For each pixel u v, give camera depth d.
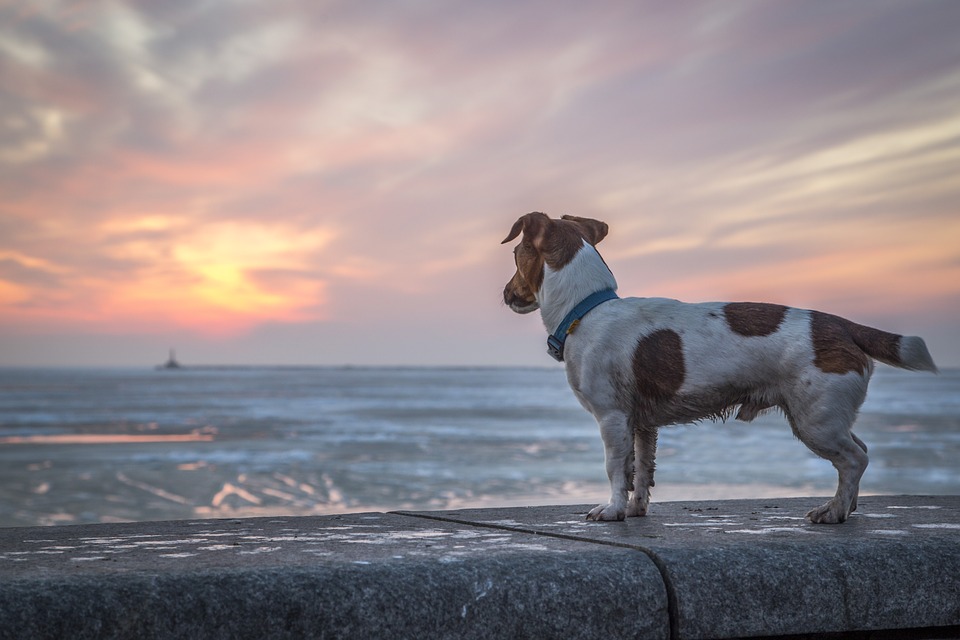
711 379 3.82
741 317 3.89
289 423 38.25
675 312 3.97
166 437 30.08
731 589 2.65
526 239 4.36
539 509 4.53
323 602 2.35
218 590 2.30
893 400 67.44
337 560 2.57
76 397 75.19
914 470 18.88
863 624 2.74
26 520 12.89
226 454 22.98
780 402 3.83
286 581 2.37
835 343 3.71
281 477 17.78
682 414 3.93
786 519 3.88
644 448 4.23
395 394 83.81
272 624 2.30
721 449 23.58
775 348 3.77
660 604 2.60
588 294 4.12
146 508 13.98
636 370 3.91
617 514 3.87
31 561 2.62
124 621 2.21
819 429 3.67
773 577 2.69
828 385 3.66
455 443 26.72
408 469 19.23
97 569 2.44
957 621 2.82
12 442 27.84
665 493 14.30
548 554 2.70
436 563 2.54
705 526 3.57
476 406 57.25
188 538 3.25
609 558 2.68
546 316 4.24
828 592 2.71
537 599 2.50
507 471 18.69
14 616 2.14
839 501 3.67
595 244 4.55
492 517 4.06
